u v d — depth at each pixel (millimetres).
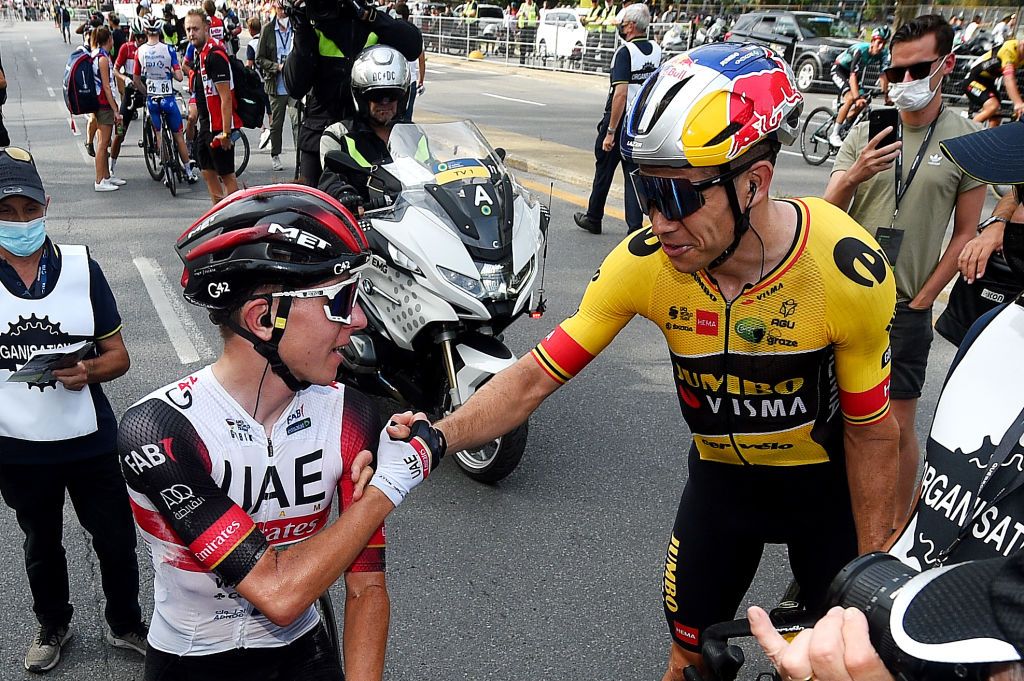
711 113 1558
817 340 1781
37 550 2602
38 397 2389
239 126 8281
